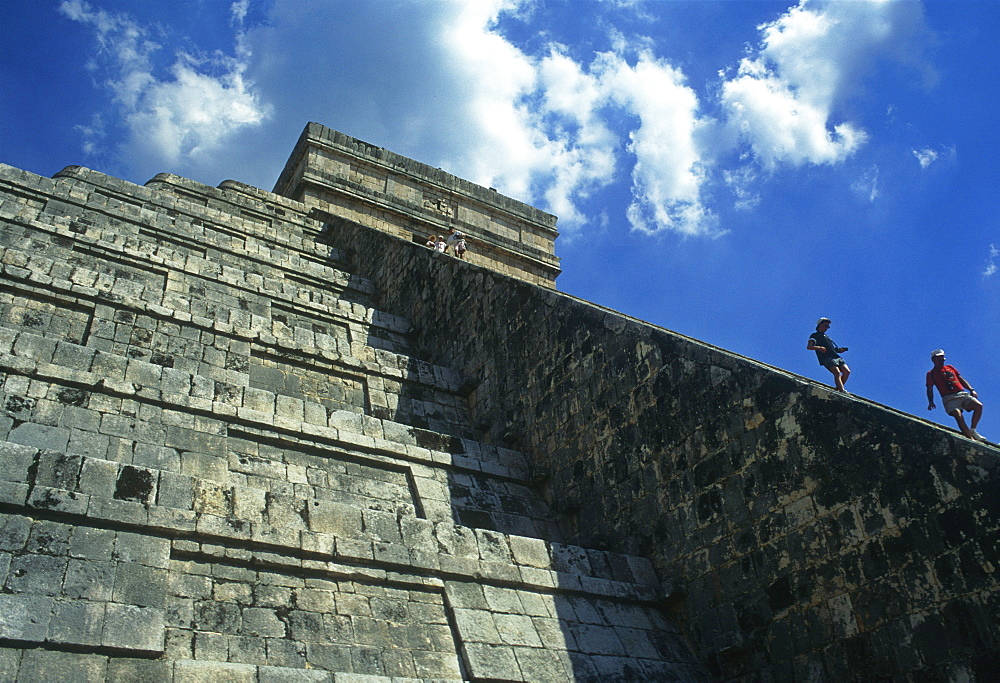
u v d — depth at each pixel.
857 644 9.00
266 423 11.83
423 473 12.72
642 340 12.96
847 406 9.91
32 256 14.18
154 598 7.83
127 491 8.54
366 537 9.72
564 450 13.71
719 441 11.27
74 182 21.27
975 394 10.03
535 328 15.46
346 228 26.06
